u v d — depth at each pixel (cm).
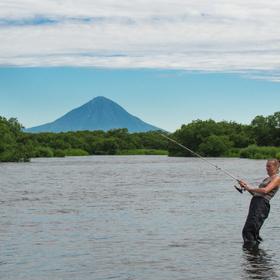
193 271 1127
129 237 1520
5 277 1078
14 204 2422
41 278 1071
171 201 2541
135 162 9650
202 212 2098
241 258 1247
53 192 3112
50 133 19862
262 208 1402
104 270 1137
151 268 1154
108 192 3102
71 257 1259
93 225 1753
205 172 5653
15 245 1405
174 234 1572
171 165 7950
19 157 10619
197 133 15238
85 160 11406
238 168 6612
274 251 1323
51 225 1753
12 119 13725
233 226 1725
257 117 17575
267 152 12438
